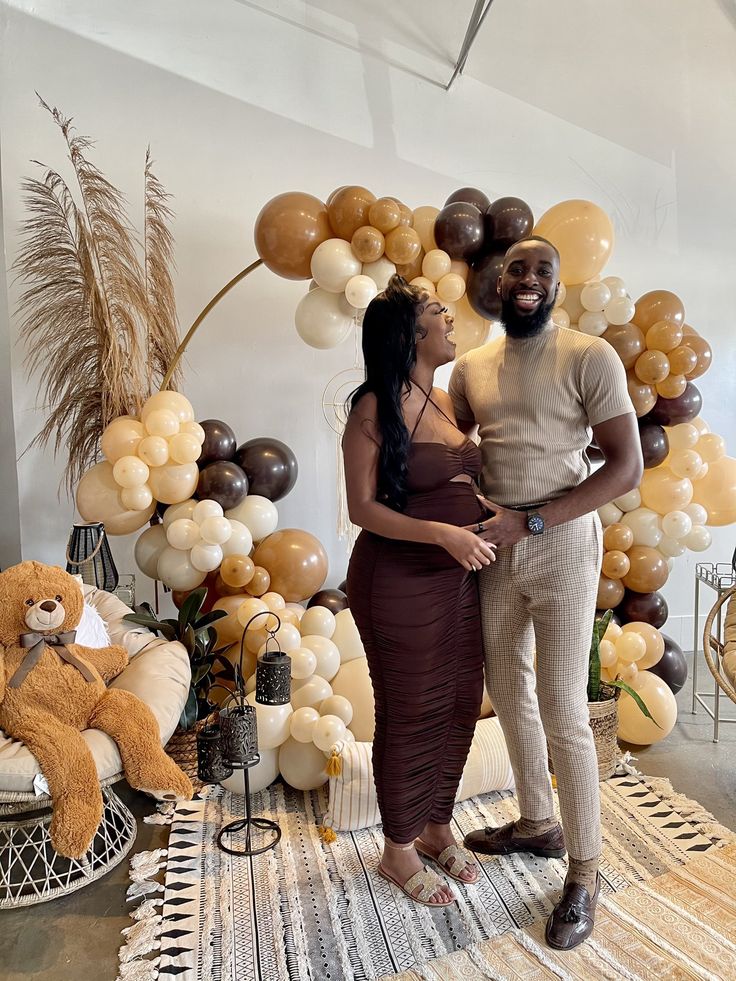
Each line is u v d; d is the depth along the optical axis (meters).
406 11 3.50
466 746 2.03
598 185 3.82
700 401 3.03
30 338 3.21
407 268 2.71
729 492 3.16
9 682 1.98
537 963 1.74
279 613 2.71
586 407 1.76
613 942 1.81
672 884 2.05
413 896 1.95
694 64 3.86
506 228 2.69
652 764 2.75
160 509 2.90
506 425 1.82
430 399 1.84
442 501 1.77
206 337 3.38
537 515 1.73
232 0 3.32
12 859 2.09
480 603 1.95
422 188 3.59
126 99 3.24
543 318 1.78
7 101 3.14
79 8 3.19
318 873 2.09
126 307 2.99
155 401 2.65
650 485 3.09
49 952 1.79
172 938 1.83
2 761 1.83
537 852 2.15
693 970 1.72
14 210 3.18
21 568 2.14
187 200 3.32
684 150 3.90
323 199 3.47
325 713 2.46
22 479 3.26
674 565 4.06
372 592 1.82
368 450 1.76
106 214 2.92
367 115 3.49
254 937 1.83
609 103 3.79
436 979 1.70
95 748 1.94
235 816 2.39
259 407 3.46
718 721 3.06
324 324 2.73
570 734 1.83
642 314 2.96
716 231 3.99
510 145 3.69
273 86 3.38
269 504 2.90
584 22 3.71
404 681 1.84
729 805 2.47
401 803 1.91
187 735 2.52
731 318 4.06
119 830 2.27
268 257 2.69
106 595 2.56
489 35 3.61
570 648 1.81
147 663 2.28
